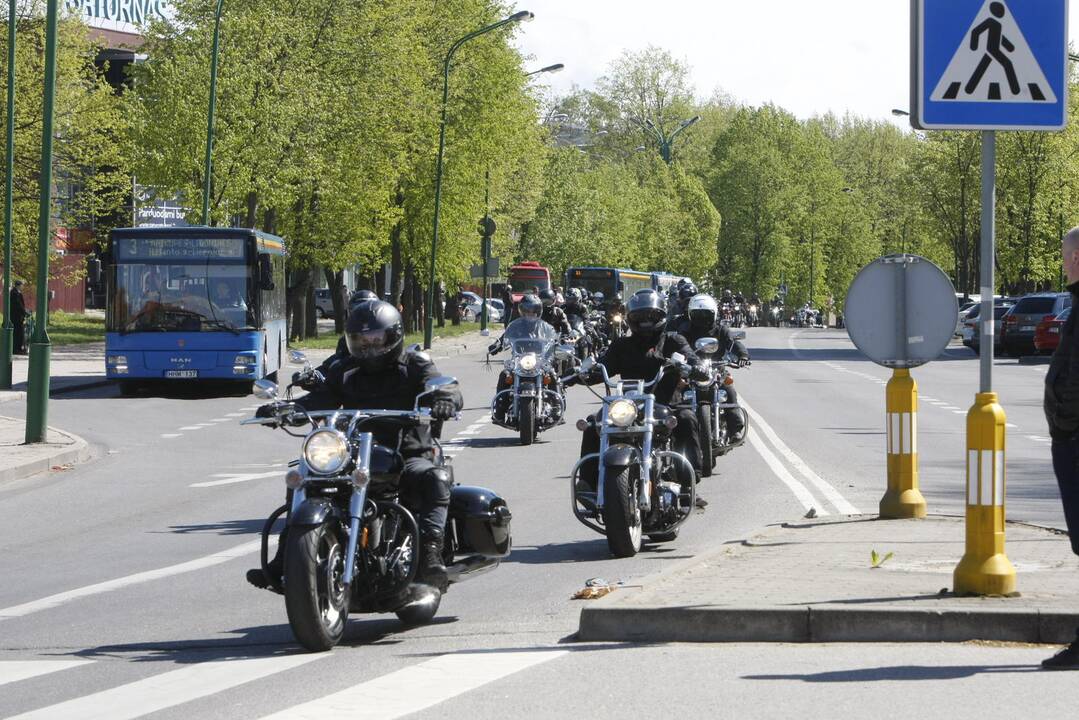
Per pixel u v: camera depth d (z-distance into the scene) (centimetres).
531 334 5641
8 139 8912
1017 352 13288
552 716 1631
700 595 2195
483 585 2638
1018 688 1717
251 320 8044
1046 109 2178
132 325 8019
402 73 13188
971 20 2183
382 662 1980
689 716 1619
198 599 2556
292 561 2014
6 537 3397
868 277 2908
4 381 8188
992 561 2139
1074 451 1891
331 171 12525
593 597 2459
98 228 14750
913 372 10900
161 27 11788
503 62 15775
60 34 12875
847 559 2592
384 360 2197
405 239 15800
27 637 2239
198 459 5112
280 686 1834
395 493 2177
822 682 1769
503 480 4303
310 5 12275
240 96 11319
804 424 6234
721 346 4422
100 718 1677
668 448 3111
